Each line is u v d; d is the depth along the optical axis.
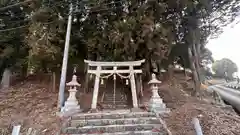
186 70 11.66
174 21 9.16
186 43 9.82
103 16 9.19
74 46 8.91
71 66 9.92
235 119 5.54
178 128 5.01
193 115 5.64
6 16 8.52
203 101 7.82
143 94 8.95
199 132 3.87
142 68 8.49
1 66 9.18
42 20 7.45
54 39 7.66
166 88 9.36
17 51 9.01
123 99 8.94
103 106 7.94
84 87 9.41
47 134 4.82
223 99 8.88
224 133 4.64
